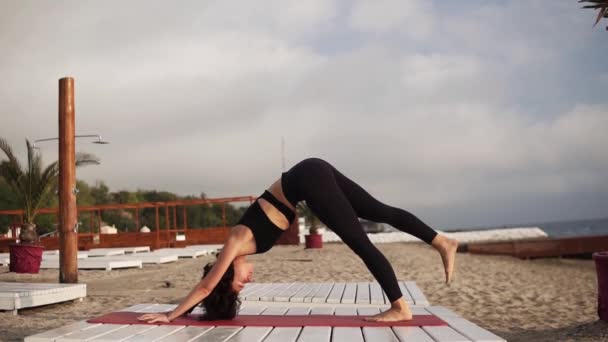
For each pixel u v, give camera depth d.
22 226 10.79
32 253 10.57
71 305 6.44
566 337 4.63
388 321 3.06
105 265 11.72
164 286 8.50
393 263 14.02
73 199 8.06
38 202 10.95
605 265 4.76
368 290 5.36
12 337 4.31
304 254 15.69
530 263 18.36
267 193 3.26
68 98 8.09
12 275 10.17
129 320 3.21
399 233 31.03
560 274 13.84
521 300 7.99
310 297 4.81
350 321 3.12
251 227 3.17
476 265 15.33
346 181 3.38
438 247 3.35
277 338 2.65
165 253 15.20
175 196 42.25
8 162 10.70
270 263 12.90
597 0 4.27
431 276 11.06
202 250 16.39
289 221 3.25
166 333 2.82
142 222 40.50
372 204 3.40
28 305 5.74
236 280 3.21
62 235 7.98
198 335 2.76
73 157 8.12
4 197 27.27
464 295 8.46
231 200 19.67
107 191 41.31
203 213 42.16
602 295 4.88
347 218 3.12
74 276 7.98
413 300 4.57
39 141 10.98
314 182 3.14
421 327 2.90
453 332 2.72
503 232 37.91
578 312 6.79
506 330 5.43
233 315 3.23
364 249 3.11
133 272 11.28
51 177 11.02
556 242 20.84
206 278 3.15
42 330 4.69
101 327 3.02
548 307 7.28
